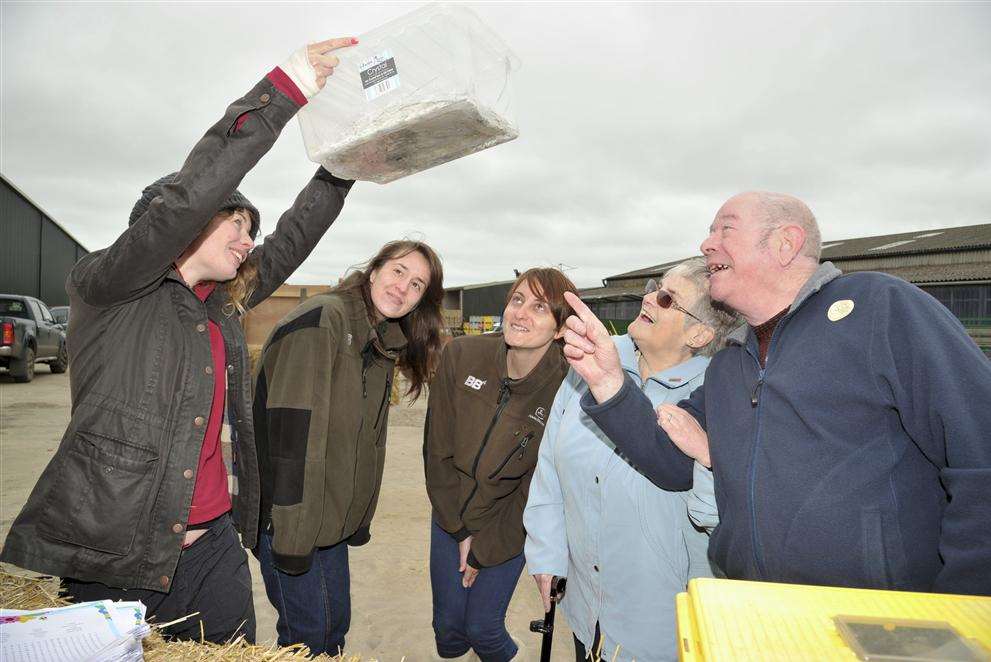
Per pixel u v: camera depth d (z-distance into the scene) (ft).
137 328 5.43
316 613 7.16
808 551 4.17
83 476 5.16
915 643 2.36
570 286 7.06
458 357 7.86
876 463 4.15
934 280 64.90
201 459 6.05
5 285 75.97
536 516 6.72
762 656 2.34
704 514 5.23
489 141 5.28
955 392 3.80
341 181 7.46
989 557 3.49
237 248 5.97
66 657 3.16
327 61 5.12
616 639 5.86
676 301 5.94
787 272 4.84
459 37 4.68
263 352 7.10
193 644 4.21
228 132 5.02
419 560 13.21
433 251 7.70
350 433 7.07
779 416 4.50
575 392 6.44
